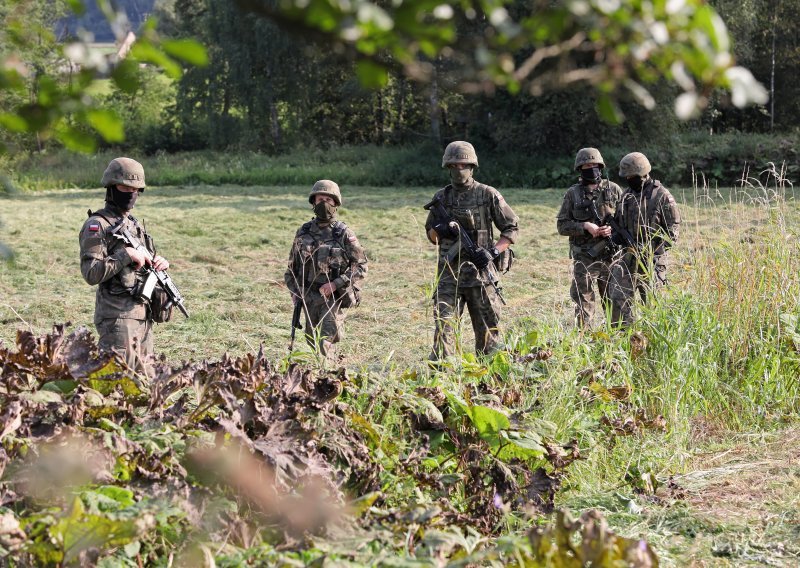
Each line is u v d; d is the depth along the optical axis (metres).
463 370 6.50
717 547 4.94
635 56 1.45
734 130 41.84
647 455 6.41
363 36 1.41
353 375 5.87
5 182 1.89
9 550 3.17
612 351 7.62
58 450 3.76
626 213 10.21
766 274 8.77
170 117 55.75
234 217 24.14
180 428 4.32
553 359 7.07
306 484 3.99
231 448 4.01
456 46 1.47
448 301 9.52
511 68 1.47
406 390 5.83
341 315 9.12
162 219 23.91
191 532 3.67
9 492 3.56
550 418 6.29
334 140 53.53
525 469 5.32
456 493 5.23
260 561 3.49
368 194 31.77
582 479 5.96
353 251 9.11
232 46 48.88
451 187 9.66
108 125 1.50
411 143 49.88
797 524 5.25
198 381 4.64
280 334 12.39
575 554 3.31
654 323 8.09
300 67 48.94
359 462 4.58
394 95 52.72
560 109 35.16
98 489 3.62
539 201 27.91
